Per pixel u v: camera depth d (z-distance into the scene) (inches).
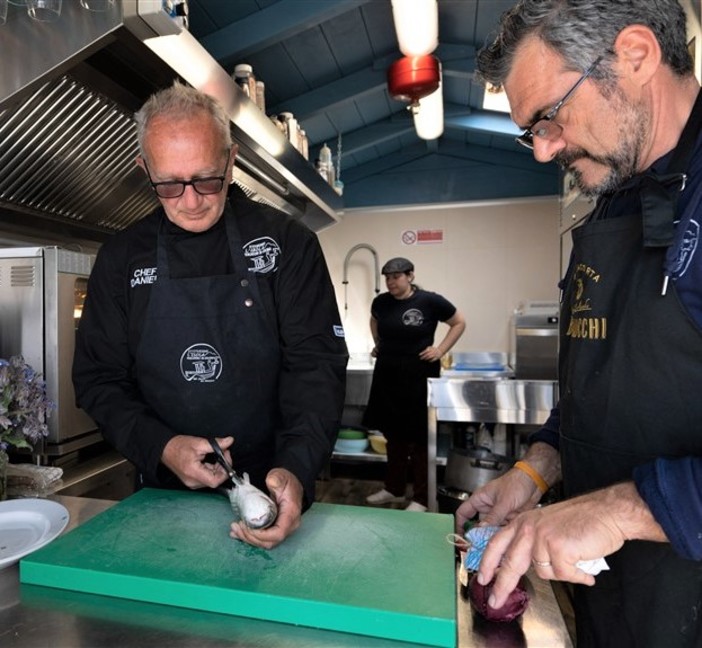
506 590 21.4
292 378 37.9
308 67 99.7
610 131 23.0
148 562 26.2
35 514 33.5
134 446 35.8
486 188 160.1
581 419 27.6
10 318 49.8
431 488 96.9
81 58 41.9
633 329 24.2
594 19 21.5
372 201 167.5
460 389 94.7
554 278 156.4
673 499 18.0
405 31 77.8
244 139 68.4
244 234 40.1
